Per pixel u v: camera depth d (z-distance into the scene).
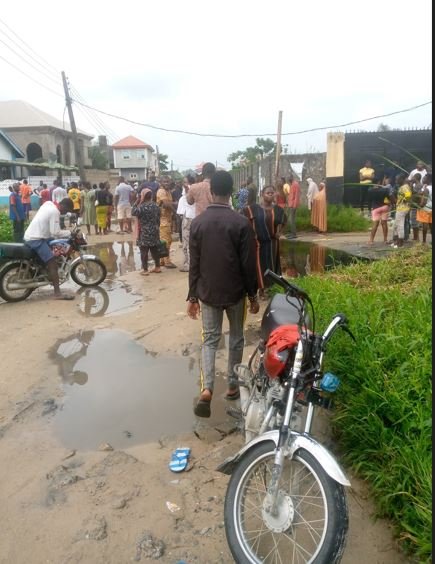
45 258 8.10
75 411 4.52
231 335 4.46
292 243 13.39
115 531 3.02
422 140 17.30
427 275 6.74
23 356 5.78
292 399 2.71
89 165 53.56
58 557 2.84
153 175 15.27
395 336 4.07
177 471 3.58
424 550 2.57
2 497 3.36
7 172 36.97
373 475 3.20
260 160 19.66
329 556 2.30
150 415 4.42
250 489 2.82
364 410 3.53
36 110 46.03
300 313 2.89
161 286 8.91
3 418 4.41
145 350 5.92
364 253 11.22
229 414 4.36
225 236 4.08
